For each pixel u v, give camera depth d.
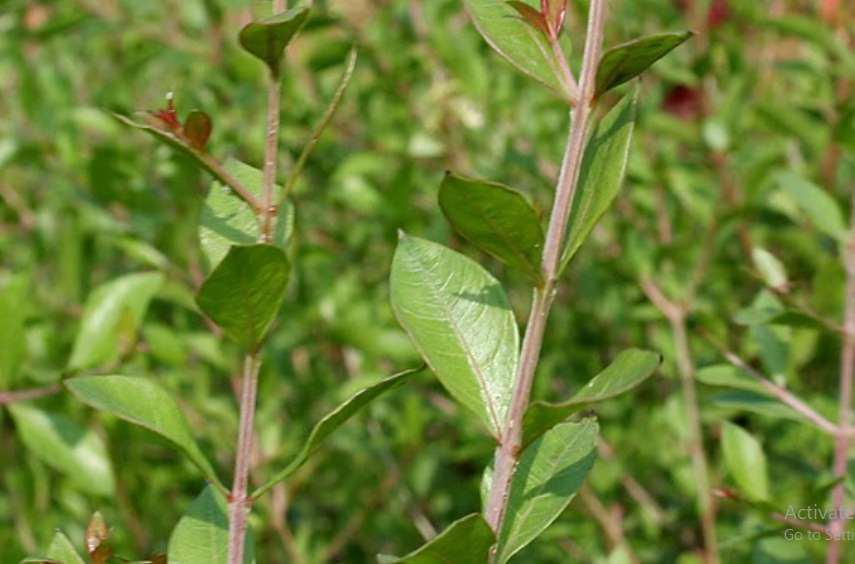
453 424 0.79
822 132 0.77
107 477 0.57
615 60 0.36
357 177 0.80
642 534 0.80
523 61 0.37
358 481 0.78
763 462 0.54
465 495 0.81
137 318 0.59
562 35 0.39
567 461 0.40
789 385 0.59
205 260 0.72
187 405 0.69
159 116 0.37
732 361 0.56
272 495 0.72
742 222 0.79
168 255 0.71
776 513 0.53
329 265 0.77
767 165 0.71
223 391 0.80
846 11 0.79
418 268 0.39
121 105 0.78
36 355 0.66
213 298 0.37
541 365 0.79
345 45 0.80
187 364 0.73
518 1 0.37
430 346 0.39
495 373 0.39
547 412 0.35
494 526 0.37
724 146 0.79
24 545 0.65
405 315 0.39
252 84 0.79
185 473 0.72
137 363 0.68
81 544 0.68
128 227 0.73
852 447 0.58
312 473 0.76
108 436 0.64
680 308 0.74
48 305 0.74
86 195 0.74
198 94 0.80
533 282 0.37
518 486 0.40
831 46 0.73
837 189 0.80
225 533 0.41
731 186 0.79
